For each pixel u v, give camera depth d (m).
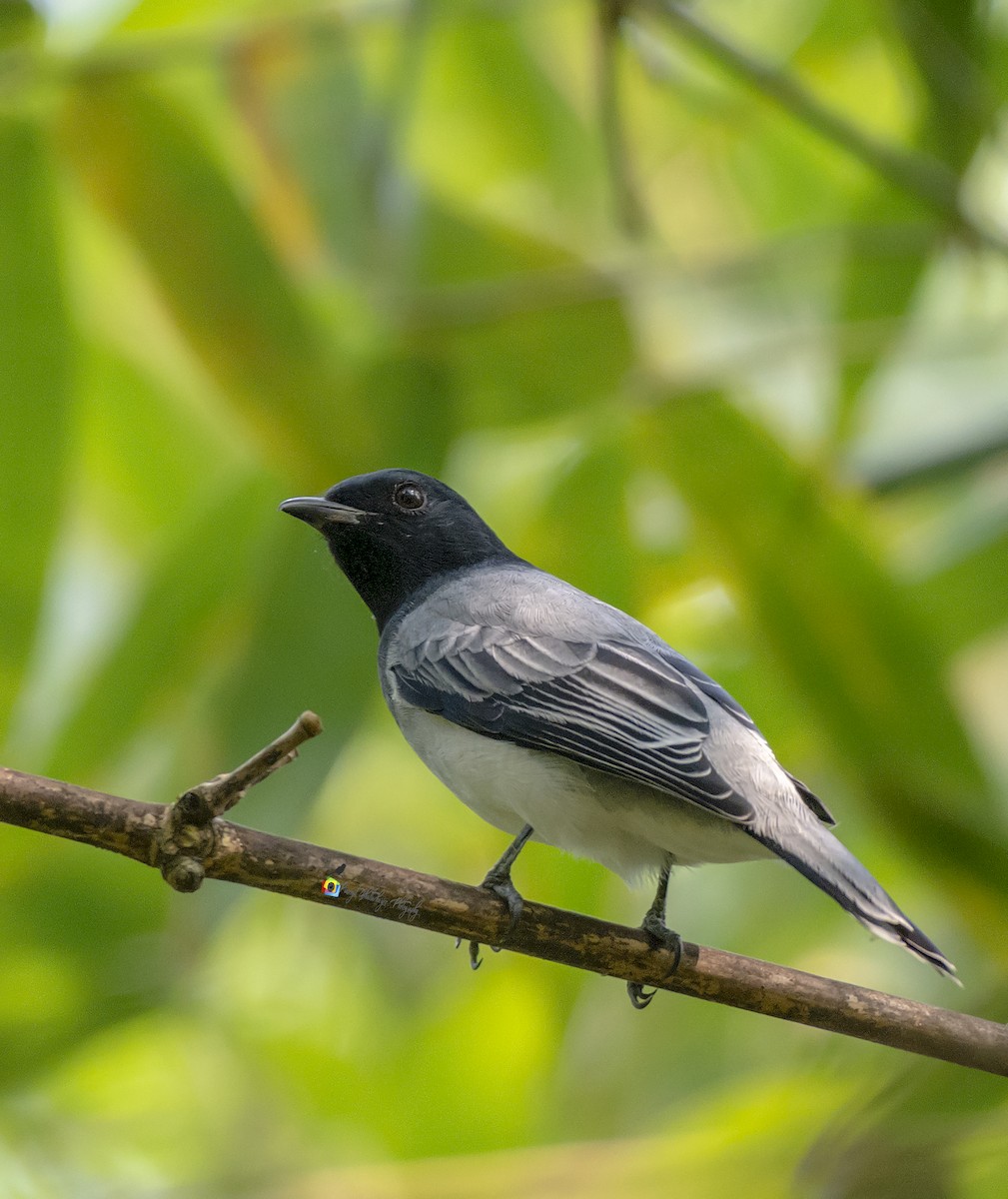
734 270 11.59
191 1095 12.80
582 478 11.43
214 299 11.04
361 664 10.84
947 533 12.67
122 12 11.29
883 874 13.53
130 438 13.27
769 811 8.26
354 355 11.43
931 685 10.98
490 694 9.14
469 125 13.72
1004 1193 9.20
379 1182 10.48
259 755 6.97
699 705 8.77
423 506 10.73
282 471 11.27
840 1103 9.61
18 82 10.59
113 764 11.18
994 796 10.93
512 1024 12.37
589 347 11.43
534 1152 10.14
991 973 12.03
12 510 10.45
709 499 11.23
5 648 10.37
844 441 11.23
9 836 11.31
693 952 7.76
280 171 11.31
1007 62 12.48
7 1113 12.28
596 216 13.56
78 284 12.99
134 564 13.23
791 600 11.12
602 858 9.12
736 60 10.72
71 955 11.52
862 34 13.52
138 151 10.87
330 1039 13.18
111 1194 11.85
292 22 11.02
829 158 14.22
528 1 11.54
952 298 13.22
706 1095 12.48
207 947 10.88
